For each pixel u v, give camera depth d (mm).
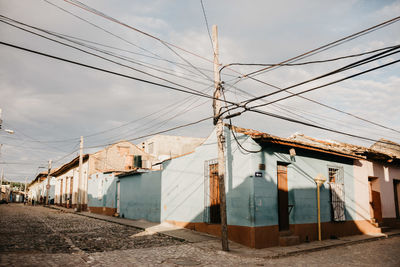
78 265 7039
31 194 81688
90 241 10445
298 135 16891
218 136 10109
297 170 12086
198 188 13297
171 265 7504
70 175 36312
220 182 9773
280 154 11547
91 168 29125
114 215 21328
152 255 8492
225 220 9547
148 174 17734
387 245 11852
